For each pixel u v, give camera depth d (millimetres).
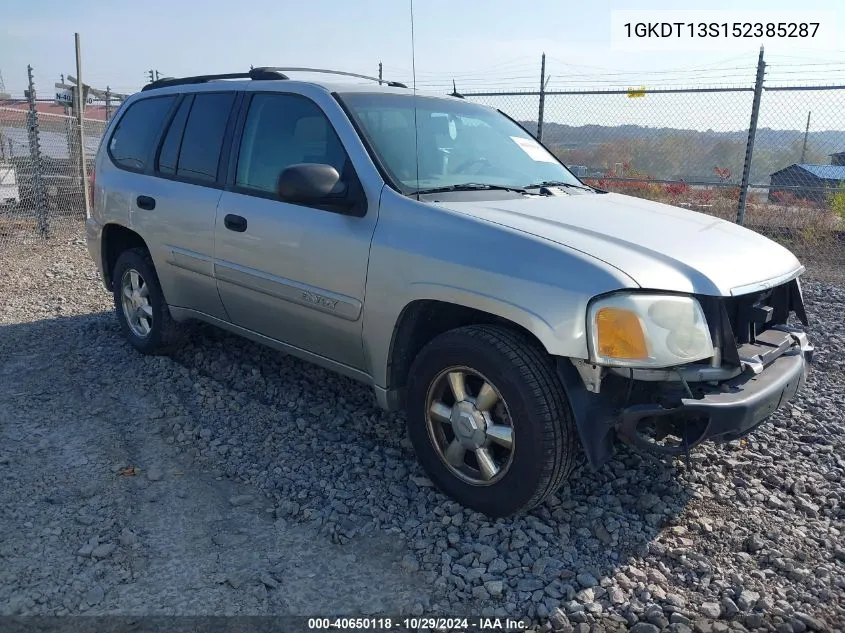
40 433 4109
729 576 2963
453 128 4277
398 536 3205
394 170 3668
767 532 3277
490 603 2799
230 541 3164
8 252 9781
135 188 5086
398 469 3729
